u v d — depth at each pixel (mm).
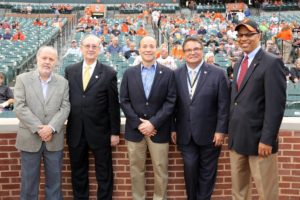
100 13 35938
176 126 5273
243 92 4594
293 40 18109
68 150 5520
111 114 5234
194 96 5086
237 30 4602
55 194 5145
